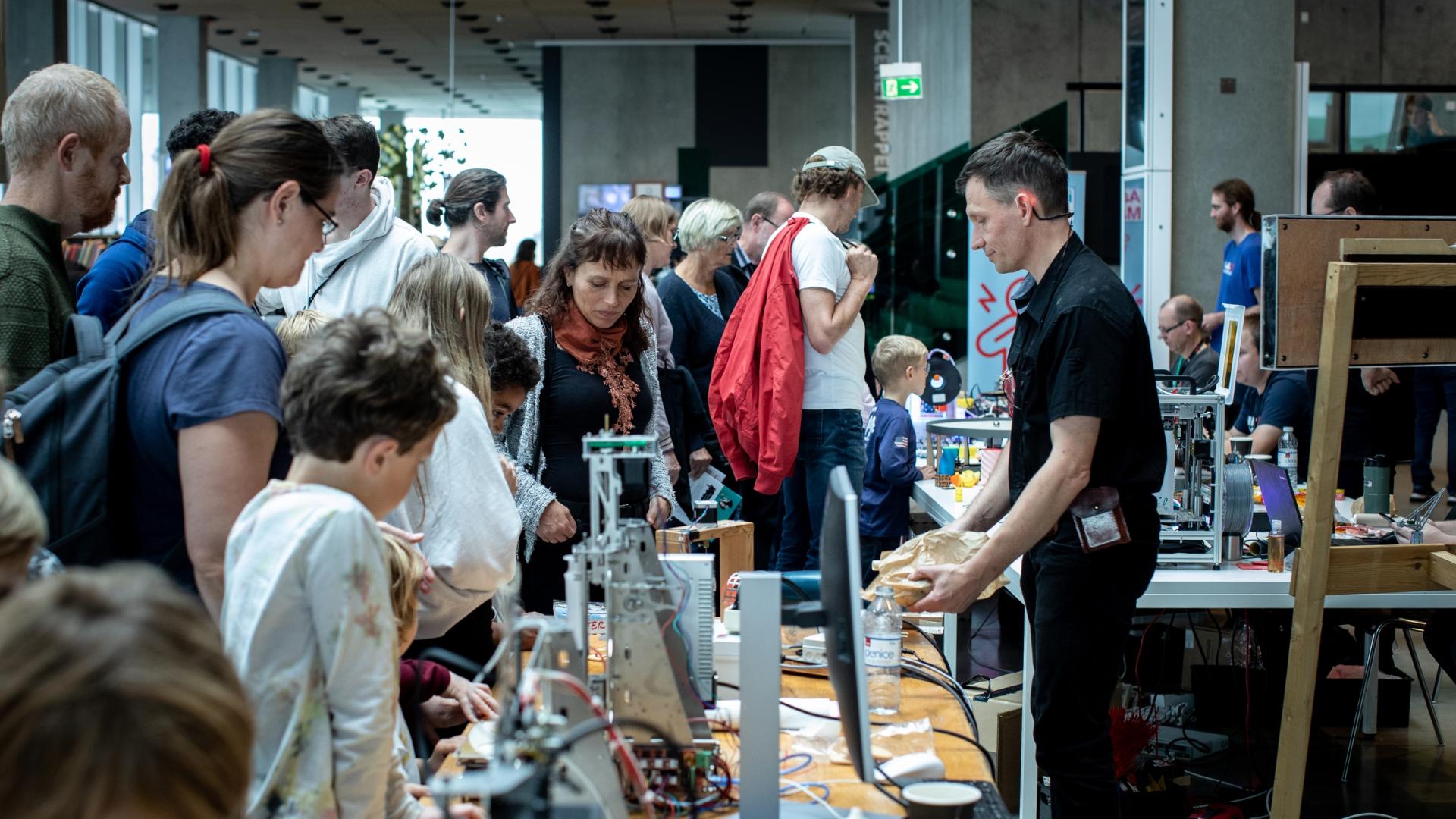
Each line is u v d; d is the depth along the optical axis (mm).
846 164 4129
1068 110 10773
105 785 657
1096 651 2629
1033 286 2703
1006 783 3555
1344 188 5363
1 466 1429
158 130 17016
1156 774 3645
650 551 1913
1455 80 12141
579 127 18156
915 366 5090
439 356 1634
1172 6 7156
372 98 23766
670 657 1929
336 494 1549
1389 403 5438
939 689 2438
